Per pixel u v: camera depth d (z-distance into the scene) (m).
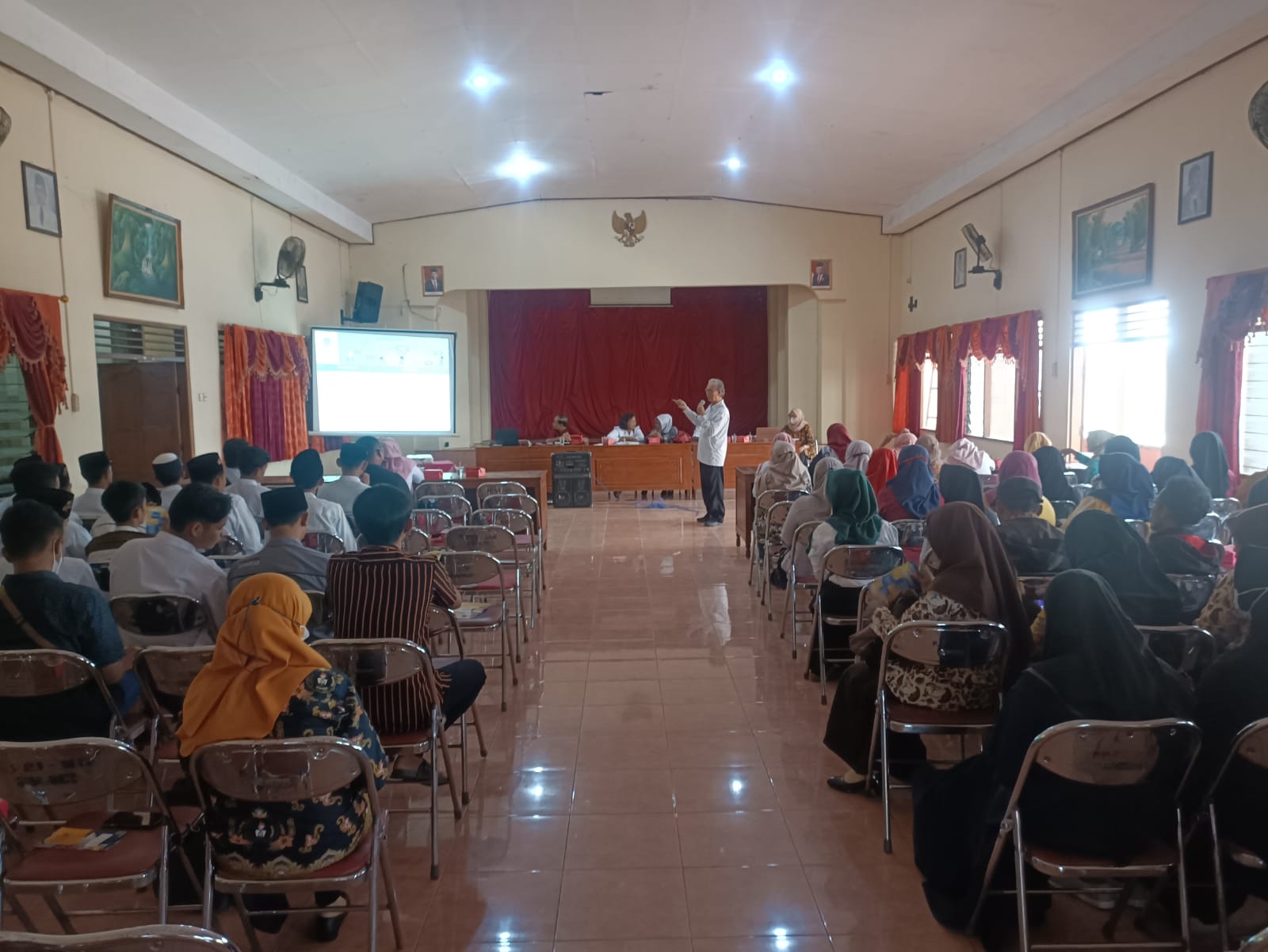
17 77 5.18
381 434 10.42
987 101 7.14
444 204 11.10
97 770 1.85
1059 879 2.46
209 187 7.72
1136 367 6.70
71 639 2.39
